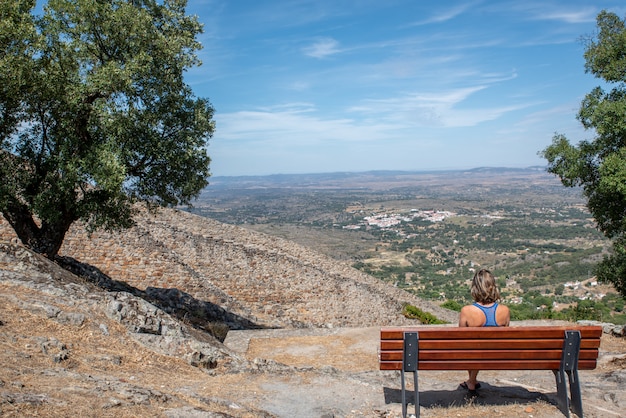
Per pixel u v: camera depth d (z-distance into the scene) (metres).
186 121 13.79
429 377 7.98
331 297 24.03
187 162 13.91
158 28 13.93
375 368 10.73
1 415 3.86
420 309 27.16
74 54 12.16
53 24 11.81
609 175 11.74
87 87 11.74
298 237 132.88
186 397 5.55
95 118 12.05
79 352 6.51
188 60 13.48
